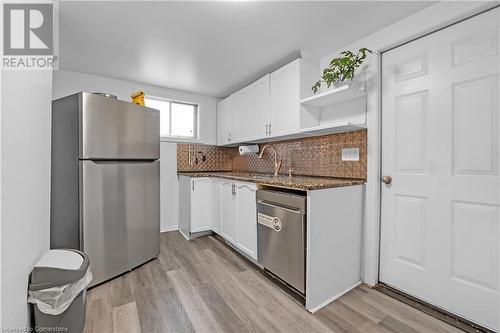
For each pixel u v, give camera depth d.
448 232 1.46
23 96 0.96
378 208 1.82
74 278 1.03
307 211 1.51
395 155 1.73
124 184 2.00
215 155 3.71
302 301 1.59
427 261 1.56
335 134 2.14
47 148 1.29
